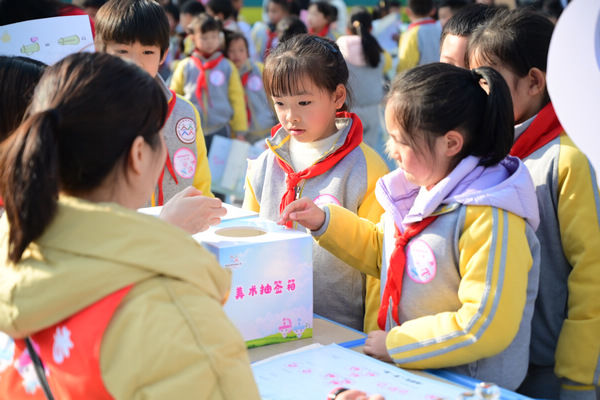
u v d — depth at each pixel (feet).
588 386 4.68
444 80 4.03
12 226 2.65
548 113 4.80
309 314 4.50
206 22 14.47
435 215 4.17
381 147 16.05
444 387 3.69
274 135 5.73
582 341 4.55
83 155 2.70
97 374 2.53
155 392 2.47
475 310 3.84
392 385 3.71
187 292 2.66
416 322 4.08
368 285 5.22
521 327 4.23
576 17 2.84
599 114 2.86
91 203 2.71
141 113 2.80
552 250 4.79
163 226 2.70
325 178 5.44
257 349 4.33
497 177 4.13
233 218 4.90
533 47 4.75
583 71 2.86
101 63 2.83
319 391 3.62
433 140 4.03
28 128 2.57
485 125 4.07
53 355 2.69
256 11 30.07
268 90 5.40
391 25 21.49
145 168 2.90
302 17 24.98
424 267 4.19
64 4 6.16
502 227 3.93
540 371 5.12
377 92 15.57
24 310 2.60
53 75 2.83
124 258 2.57
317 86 5.19
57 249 2.65
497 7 5.77
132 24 6.12
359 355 4.12
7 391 2.95
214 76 14.55
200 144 6.97
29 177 2.54
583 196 4.53
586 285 4.53
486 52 4.86
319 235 4.82
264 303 4.30
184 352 2.51
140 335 2.50
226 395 2.61
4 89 3.82
